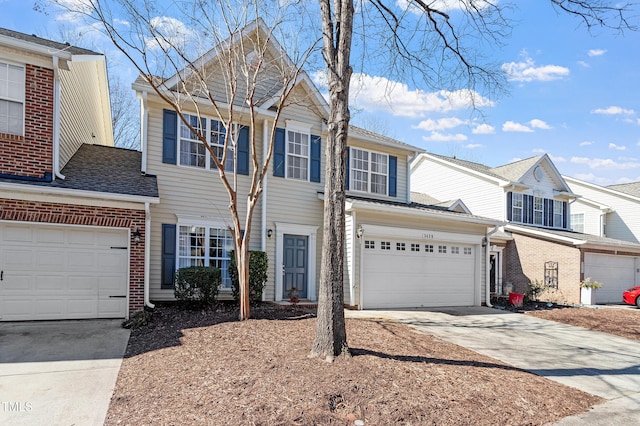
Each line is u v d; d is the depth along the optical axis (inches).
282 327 310.3
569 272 708.7
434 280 549.6
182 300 389.4
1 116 341.7
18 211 325.1
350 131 552.1
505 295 754.2
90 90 531.8
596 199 1071.0
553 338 383.2
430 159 971.3
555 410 198.7
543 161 878.4
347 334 301.7
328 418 167.2
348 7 255.9
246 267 341.7
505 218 804.6
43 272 338.0
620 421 193.0
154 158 432.8
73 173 388.8
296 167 516.1
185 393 188.7
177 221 438.0
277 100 491.5
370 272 495.8
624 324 485.4
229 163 472.7
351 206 470.6
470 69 369.1
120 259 360.8
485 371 244.2
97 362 239.5
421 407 181.6
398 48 362.3
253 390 188.1
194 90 399.2
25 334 294.5
